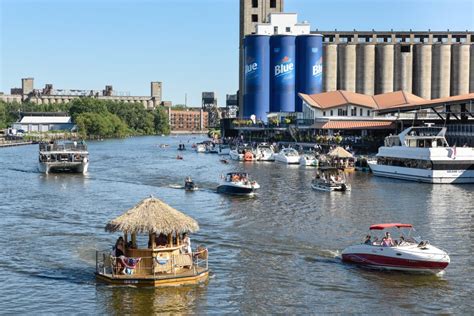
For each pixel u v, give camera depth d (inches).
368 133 7864.2
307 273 2175.2
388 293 1973.4
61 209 3462.1
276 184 4753.9
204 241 2620.6
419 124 7258.9
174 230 2007.9
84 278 2097.7
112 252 2139.5
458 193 4242.1
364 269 2226.9
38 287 2012.8
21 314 1792.6
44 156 5689.0
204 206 3582.7
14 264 2268.7
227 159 7701.8
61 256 2375.7
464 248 2524.6
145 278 1999.3
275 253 2434.8
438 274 2164.1
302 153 7357.3
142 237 2573.8
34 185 4670.3
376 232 2812.5
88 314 1796.3
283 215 3270.2
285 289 2007.9
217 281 2074.3
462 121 6259.8
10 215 3245.6
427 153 4896.7
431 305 1870.1
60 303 1875.0
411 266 2177.7
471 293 1973.4
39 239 2657.5
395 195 4121.6
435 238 2704.2
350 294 1964.8
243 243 2591.0
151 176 5398.6
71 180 5054.1
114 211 3403.1
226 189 4143.7
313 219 3152.1
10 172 5762.8
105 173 5684.1
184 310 1829.5
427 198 3966.5
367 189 4463.6
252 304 1875.0
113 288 1998.0
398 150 5305.1
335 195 4109.3
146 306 1854.1
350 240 2655.0
